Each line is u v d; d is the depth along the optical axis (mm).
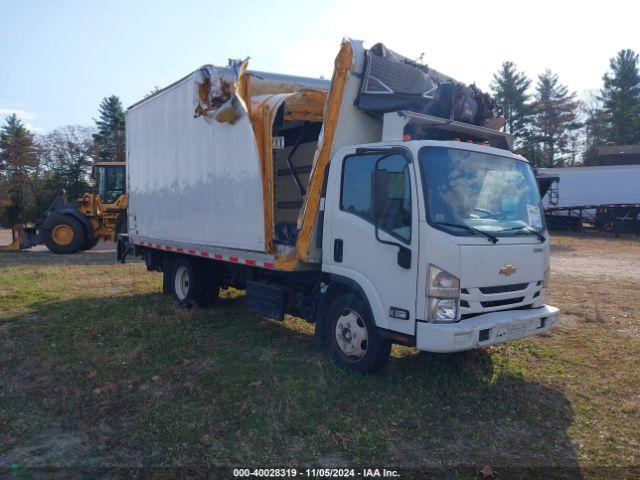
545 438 4535
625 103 52500
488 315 5121
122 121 56844
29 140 52375
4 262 15758
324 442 4348
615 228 28359
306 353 6613
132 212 10812
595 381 5824
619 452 4316
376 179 4898
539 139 55031
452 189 5164
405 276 5031
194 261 8805
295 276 6828
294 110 6762
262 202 6512
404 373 5820
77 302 9516
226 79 7148
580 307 9406
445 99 6078
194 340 7082
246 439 4379
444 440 4445
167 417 4750
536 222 5820
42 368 6020
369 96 5902
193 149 8164
